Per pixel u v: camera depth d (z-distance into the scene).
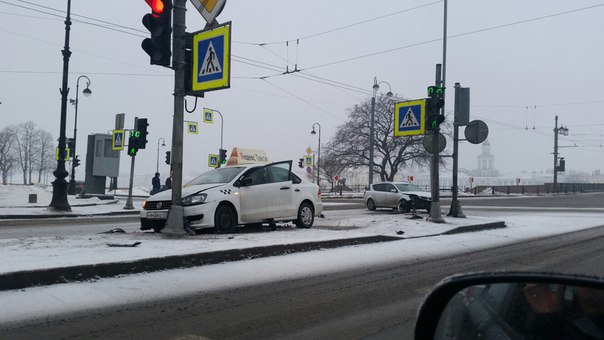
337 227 13.37
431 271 8.35
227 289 6.71
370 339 4.86
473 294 2.19
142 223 10.84
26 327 4.92
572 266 8.91
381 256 9.49
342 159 51.25
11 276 5.95
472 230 13.88
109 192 53.31
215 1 9.75
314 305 6.09
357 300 6.36
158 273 7.15
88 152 33.56
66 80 21.06
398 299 6.44
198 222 10.23
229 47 9.37
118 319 5.29
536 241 12.62
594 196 52.84
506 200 40.12
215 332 4.98
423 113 14.77
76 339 4.64
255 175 11.56
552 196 52.75
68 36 20.89
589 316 1.88
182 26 10.09
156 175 27.36
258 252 8.56
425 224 13.80
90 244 8.69
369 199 23.34
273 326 5.22
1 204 25.70
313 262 8.54
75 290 6.11
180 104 10.04
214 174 11.73
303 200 12.56
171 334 4.86
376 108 49.66
